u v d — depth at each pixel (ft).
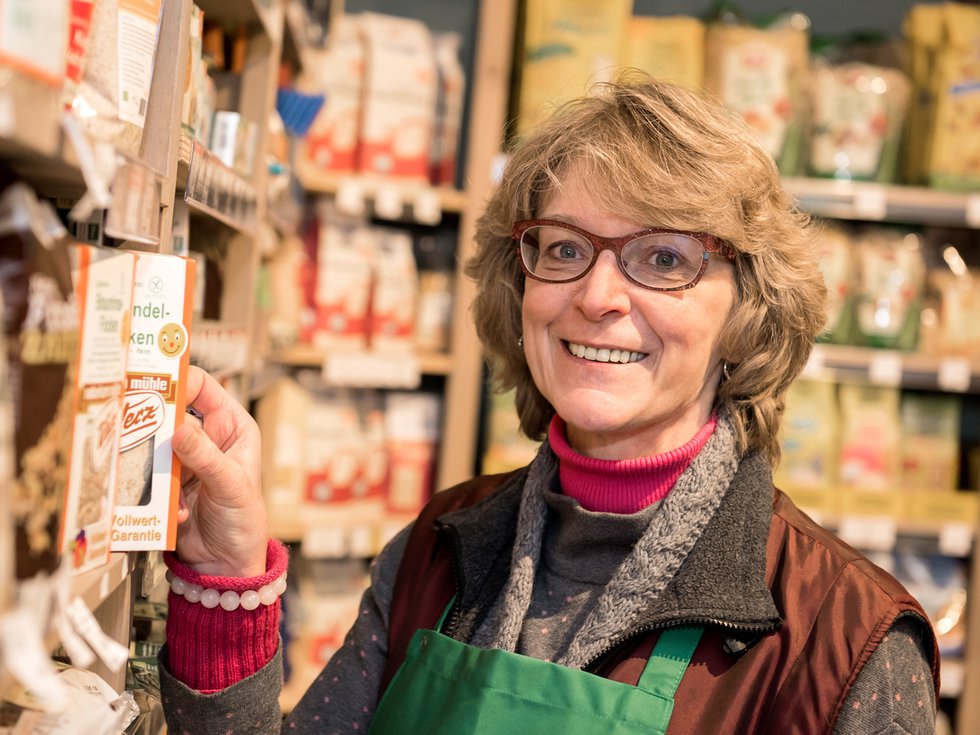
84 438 2.64
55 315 2.32
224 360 5.26
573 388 4.09
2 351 2.03
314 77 9.45
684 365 4.00
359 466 9.88
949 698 10.72
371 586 4.83
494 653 3.84
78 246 2.59
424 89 9.86
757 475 4.09
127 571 3.19
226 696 3.76
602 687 3.64
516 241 4.58
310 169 9.68
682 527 3.85
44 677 1.96
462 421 10.02
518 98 10.43
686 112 4.05
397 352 10.03
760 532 3.88
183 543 3.78
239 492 3.63
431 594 4.47
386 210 9.58
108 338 2.81
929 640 3.71
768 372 4.18
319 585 9.75
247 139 5.62
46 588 2.23
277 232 8.39
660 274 3.97
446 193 9.81
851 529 10.00
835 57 10.94
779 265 4.14
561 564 4.19
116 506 3.19
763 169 4.11
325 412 9.77
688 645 3.71
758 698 3.59
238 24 6.17
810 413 10.30
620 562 4.05
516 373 5.01
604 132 4.02
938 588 10.48
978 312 10.32
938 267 10.68
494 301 4.84
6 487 2.00
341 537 9.39
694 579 3.77
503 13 9.78
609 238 3.98
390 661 4.46
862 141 10.12
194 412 3.90
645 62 10.14
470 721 3.77
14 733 2.69
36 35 1.99
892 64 10.71
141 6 3.34
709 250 3.97
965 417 11.23
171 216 3.67
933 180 10.16
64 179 2.68
